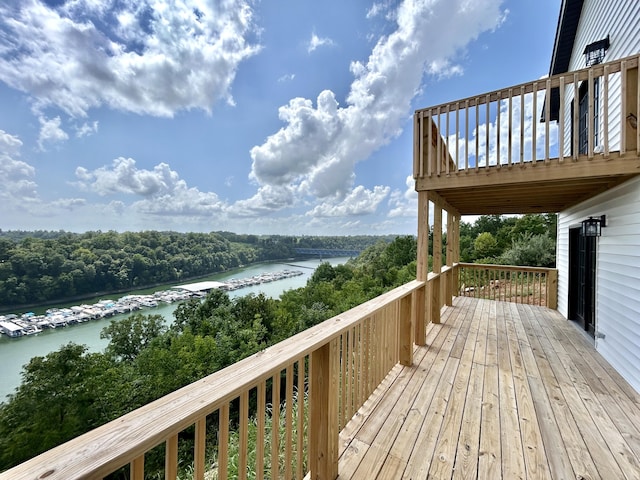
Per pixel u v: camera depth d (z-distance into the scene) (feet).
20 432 38.37
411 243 98.48
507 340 13.24
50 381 41.93
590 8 16.20
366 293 84.43
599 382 9.40
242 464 3.62
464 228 74.43
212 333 66.59
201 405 2.89
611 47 13.26
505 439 6.63
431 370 10.09
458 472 5.67
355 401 7.40
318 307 81.87
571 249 16.78
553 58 21.17
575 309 16.44
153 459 23.65
